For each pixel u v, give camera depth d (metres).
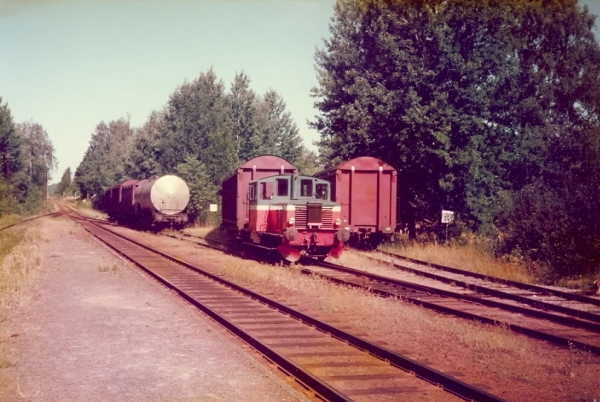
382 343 8.85
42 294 13.05
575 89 26.67
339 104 31.06
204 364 7.43
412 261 21.67
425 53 27.03
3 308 10.95
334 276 17.20
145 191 40.25
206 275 17.03
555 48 27.19
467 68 25.20
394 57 27.23
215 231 37.66
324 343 8.76
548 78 27.25
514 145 26.53
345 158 30.17
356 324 10.17
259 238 21.81
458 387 6.42
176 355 7.86
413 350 8.48
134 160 67.88
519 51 27.16
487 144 26.41
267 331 9.61
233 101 67.50
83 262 19.89
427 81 26.08
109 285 14.55
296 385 6.77
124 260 20.73
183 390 6.36
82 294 13.12
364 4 28.62
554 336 9.08
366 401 6.18
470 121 25.33
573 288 15.54
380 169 24.28
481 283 16.41
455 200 26.78
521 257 19.44
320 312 11.42
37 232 33.84
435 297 13.57
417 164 27.00
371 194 24.41
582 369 7.57
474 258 20.75
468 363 7.80
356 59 30.55
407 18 27.25
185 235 37.41
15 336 8.95
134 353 7.95
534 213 20.30
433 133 25.05
